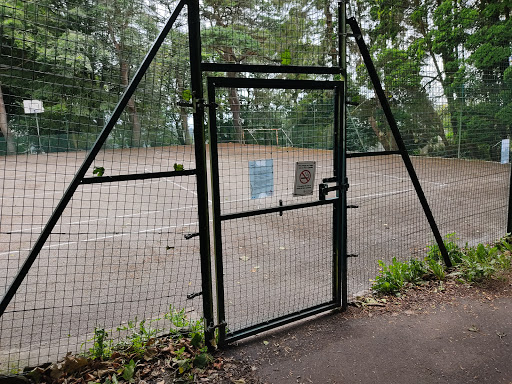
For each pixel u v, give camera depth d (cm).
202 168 254
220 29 314
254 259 499
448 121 592
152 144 277
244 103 332
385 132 564
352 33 298
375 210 768
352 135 568
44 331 326
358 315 326
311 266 470
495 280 387
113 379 239
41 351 276
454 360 262
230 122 334
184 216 770
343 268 325
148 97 264
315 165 301
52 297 395
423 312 329
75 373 246
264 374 249
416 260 419
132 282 430
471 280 387
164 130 275
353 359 264
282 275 442
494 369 252
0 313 222
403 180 1083
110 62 249
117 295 397
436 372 250
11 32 217
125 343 276
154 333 288
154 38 254
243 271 455
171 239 607
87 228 686
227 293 391
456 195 873
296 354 271
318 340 288
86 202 934
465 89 591
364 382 241
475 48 780
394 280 377
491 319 314
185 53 264
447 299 351
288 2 309
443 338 288
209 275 267
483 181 989
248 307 357
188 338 289
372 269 455
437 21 1036
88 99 254
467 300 348
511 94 617
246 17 316
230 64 253
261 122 344
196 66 242
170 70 265
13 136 293
